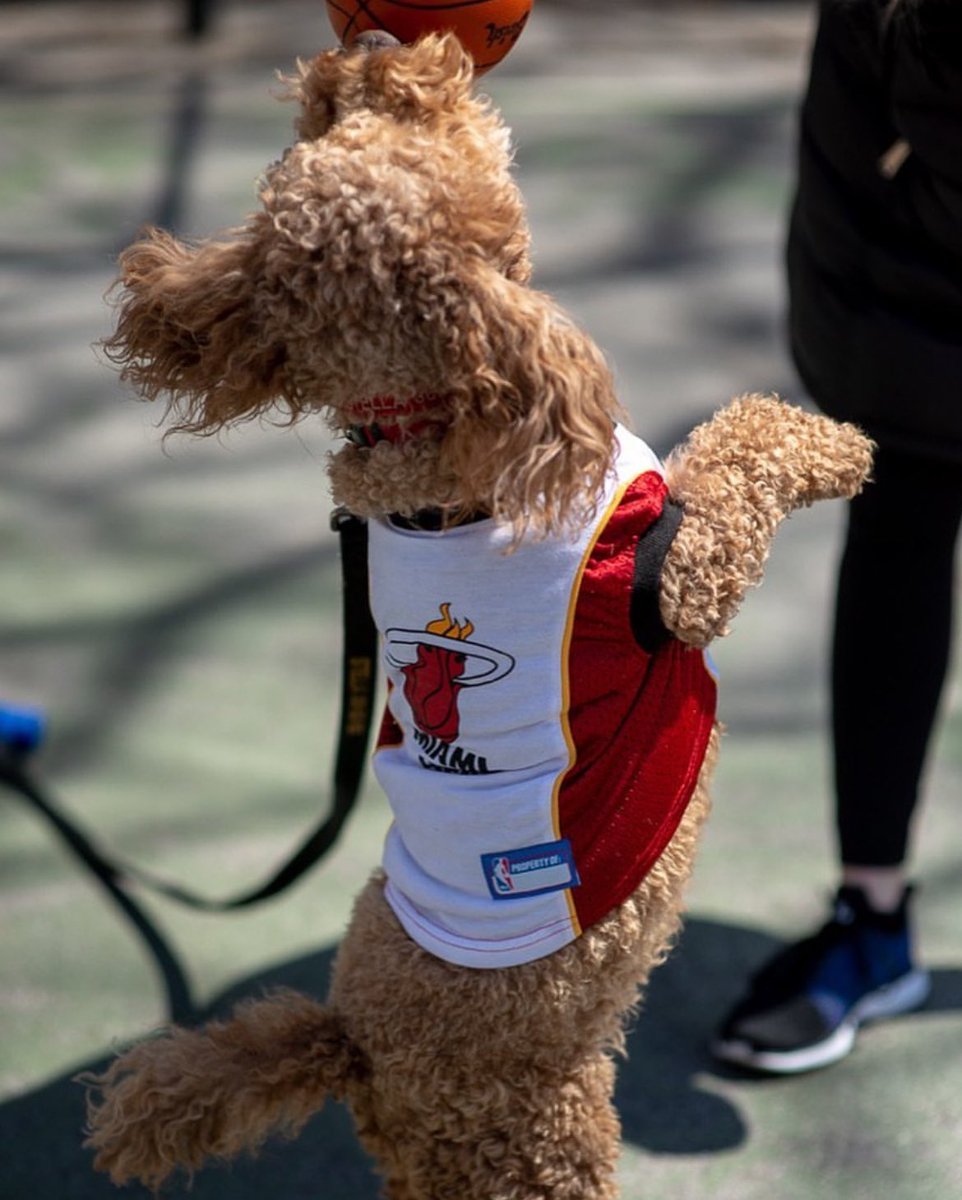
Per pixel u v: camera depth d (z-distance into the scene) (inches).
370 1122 88.6
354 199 71.8
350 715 102.0
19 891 137.6
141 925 133.3
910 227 102.9
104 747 159.8
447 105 75.4
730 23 454.3
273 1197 107.5
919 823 146.2
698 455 83.7
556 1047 83.5
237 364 75.9
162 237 79.9
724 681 171.0
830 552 197.5
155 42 422.9
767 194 319.3
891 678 115.0
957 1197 105.1
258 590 190.5
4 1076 116.6
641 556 77.9
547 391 69.7
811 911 134.7
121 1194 106.8
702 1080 116.9
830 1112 113.3
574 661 77.5
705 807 88.8
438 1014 81.7
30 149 335.3
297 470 222.1
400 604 79.1
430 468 76.2
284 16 450.0
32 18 449.4
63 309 265.6
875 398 106.3
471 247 72.2
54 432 230.2
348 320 72.7
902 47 97.8
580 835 80.3
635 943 83.8
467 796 79.9
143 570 194.7
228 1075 82.7
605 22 451.5
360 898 89.7
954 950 130.6
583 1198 84.9
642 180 324.2
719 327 261.4
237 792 152.5
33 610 184.9
